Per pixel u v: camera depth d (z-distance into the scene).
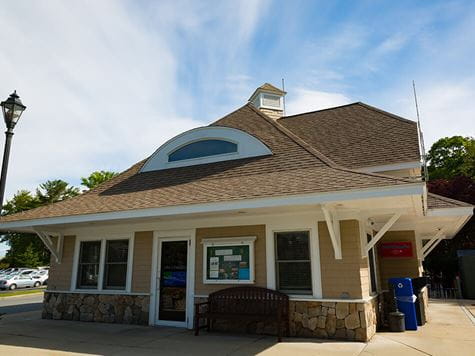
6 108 7.85
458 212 8.91
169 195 8.69
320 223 7.73
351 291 7.16
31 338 7.56
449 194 24.48
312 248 7.69
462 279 17.58
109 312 9.70
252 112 12.80
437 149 34.94
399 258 11.10
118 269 10.02
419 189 5.65
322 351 6.04
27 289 29.05
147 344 6.82
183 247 9.22
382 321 9.12
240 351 6.12
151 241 9.62
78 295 10.26
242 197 7.05
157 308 9.17
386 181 6.06
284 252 8.02
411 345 6.48
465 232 23.23
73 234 10.89
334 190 6.24
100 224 10.09
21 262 40.78
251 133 11.11
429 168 34.78
